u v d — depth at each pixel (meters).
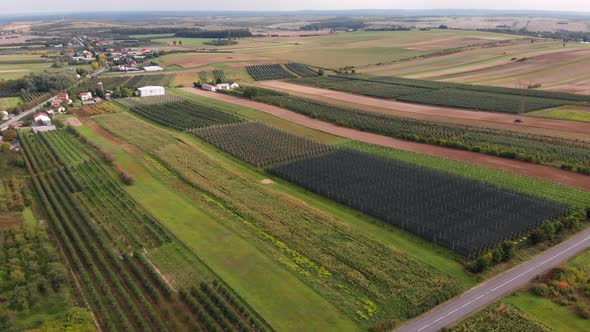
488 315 48.38
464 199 77.44
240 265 59.50
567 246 62.19
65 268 57.94
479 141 110.69
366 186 84.31
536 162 95.50
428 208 74.50
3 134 124.75
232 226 70.31
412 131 121.31
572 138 110.69
